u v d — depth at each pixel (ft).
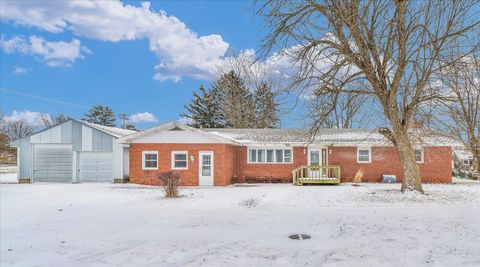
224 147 83.30
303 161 91.71
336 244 25.73
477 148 71.15
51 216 40.09
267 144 90.33
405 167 58.65
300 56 47.29
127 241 27.73
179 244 26.43
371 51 51.37
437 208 43.34
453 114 66.33
